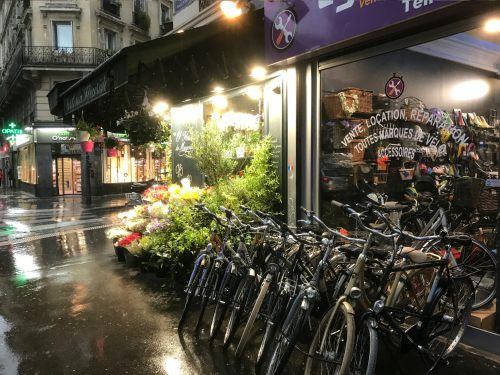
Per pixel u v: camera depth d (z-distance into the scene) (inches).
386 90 197.3
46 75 904.3
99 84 237.8
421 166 196.4
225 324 168.6
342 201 211.6
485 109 198.4
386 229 138.9
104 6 959.6
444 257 124.1
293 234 137.6
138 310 185.6
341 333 112.6
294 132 219.3
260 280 147.0
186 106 322.7
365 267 130.5
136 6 1051.3
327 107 211.3
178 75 246.2
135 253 243.8
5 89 1176.8
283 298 129.7
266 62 215.0
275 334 142.1
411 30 162.1
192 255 213.5
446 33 150.8
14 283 230.7
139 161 972.6
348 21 170.7
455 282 134.1
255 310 136.6
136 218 272.7
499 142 189.9
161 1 1122.7
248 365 136.2
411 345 123.2
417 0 144.3
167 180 390.6
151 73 230.4
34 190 884.6
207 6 322.7
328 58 199.8
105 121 376.8
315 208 214.8
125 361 139.3
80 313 183.0
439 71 202.7
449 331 131.0
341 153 210.8
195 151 249.6
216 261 159.3
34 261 282.8
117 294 207.6
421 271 134.3
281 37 204.7
